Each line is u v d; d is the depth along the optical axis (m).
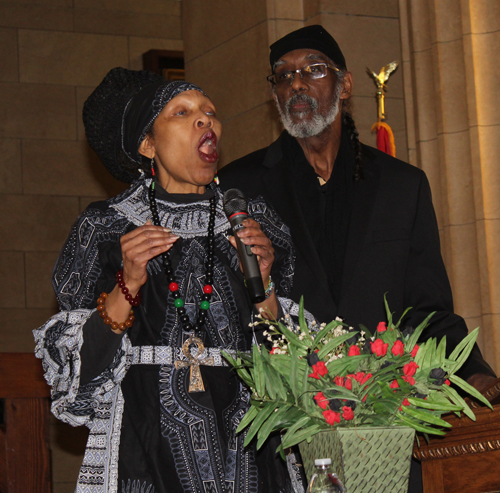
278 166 3.18
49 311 6.96
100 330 1.93
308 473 1.78
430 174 4.82
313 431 1.71
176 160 2.12
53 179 7.14
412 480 2.75
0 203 6.99
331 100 3.09
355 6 4.99
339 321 1.86
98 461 1.95
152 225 1.95
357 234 2.99
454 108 4.76
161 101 2.13
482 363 2.50
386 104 5.04
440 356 1.81
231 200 2.06
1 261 6.91
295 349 1.78
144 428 1.92
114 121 2.25
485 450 1.96
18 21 7.21
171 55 7.39
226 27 5.39
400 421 1.75
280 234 2.29
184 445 1.90
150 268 2.05
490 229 4.63
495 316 4.56
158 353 1.98
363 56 4.98
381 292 2.92
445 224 4.75
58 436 6.66
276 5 5.04
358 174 3.10
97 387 1.97
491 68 4.70
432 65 4.83
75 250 2.08
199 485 1.87
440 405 1.73
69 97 7.25
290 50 3.13
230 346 2.02
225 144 5.38
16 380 3.07
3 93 7.11
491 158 4.67
